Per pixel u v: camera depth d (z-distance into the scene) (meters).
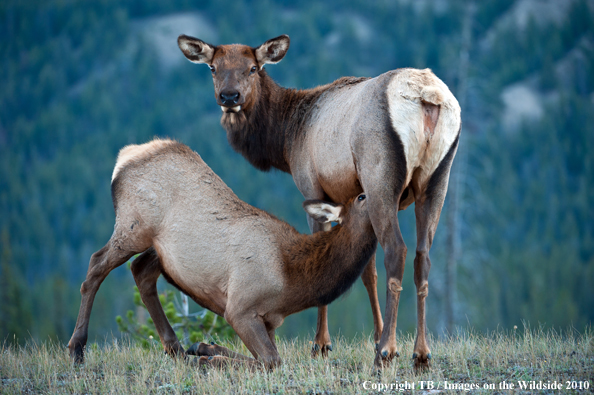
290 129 29.39
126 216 25.81
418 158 22.67
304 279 24.27
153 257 27.08
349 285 24.66
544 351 25.23
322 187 26.97
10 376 23.70
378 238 22.72
